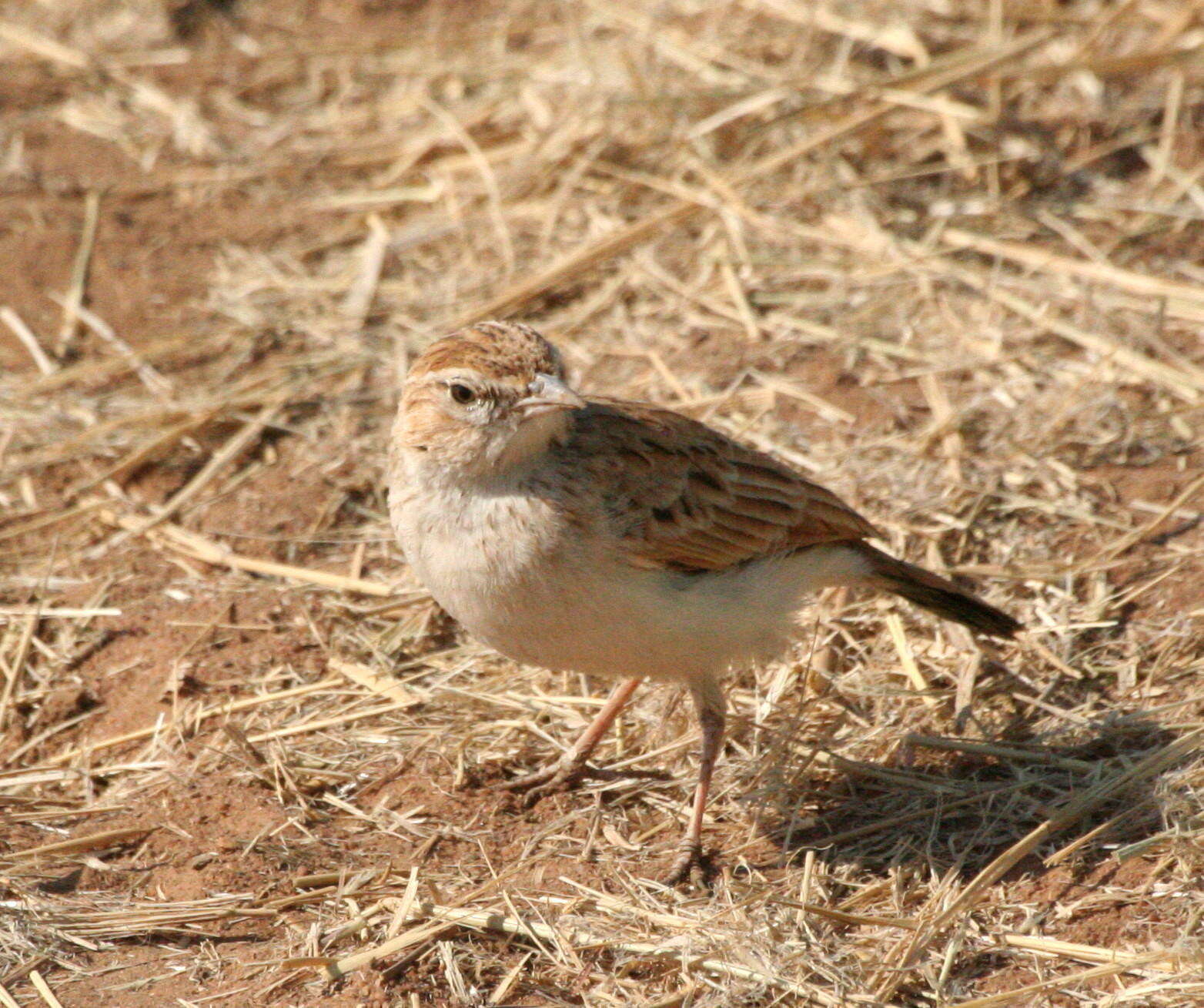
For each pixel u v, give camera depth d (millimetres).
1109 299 14352
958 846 9305
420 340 14766
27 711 11000
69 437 13805
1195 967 7992
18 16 21031
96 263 16219
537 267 15586
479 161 17047
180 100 19047
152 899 9172
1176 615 10977
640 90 17203
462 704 10828
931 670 10852
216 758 10359
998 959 8375
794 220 15766
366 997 8188
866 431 13078
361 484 13148
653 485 9055
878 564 10133
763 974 8188
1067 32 18000
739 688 10875
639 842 9562
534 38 19531
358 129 18344
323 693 10953
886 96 16828
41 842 9703
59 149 18328
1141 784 9430
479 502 8898
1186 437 12766
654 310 14875
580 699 10836
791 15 18531
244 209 17156
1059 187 16062
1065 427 12961
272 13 21047
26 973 8500
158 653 11414
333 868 9344
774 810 9789
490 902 8883
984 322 14258
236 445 13602
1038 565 11523
